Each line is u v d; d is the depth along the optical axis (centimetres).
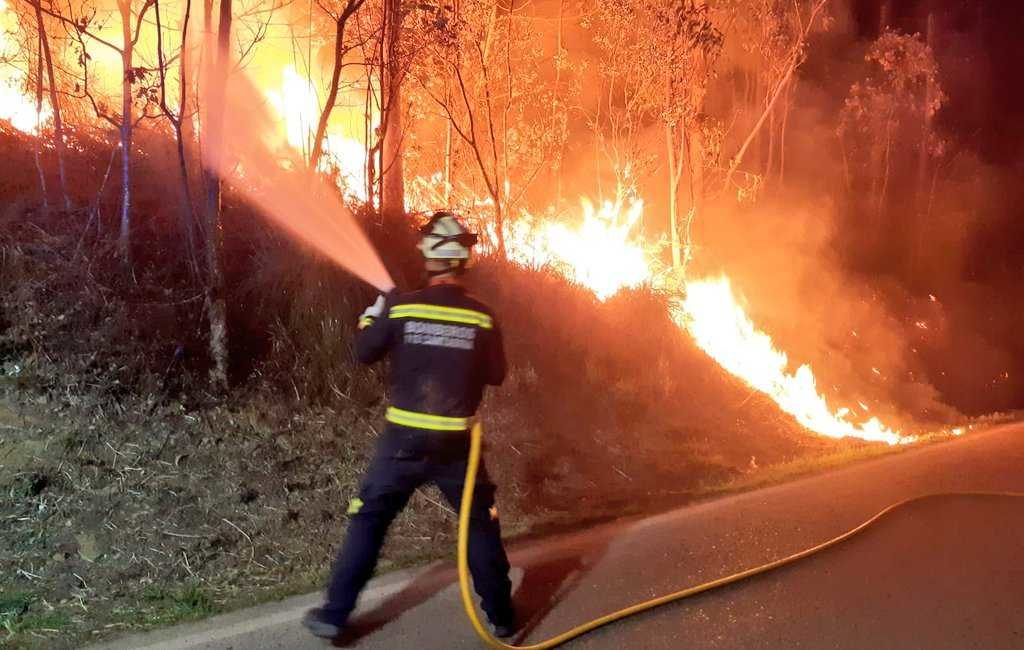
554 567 536
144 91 731
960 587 504
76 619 455
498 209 1034
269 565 536
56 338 656
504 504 688
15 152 814
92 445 600
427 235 426
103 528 540
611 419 906
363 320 424
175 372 679
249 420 673
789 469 814
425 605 476
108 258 725
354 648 425
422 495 632
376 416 721
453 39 1013
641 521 632
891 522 621
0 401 607
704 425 994
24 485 554
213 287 699
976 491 700
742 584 507
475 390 415
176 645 426
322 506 614
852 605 479
